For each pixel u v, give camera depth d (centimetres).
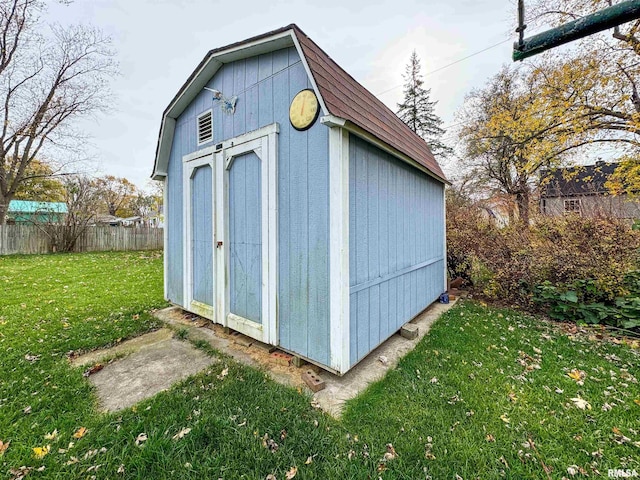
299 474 154
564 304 394
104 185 2305
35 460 160
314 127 248
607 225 450
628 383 238
